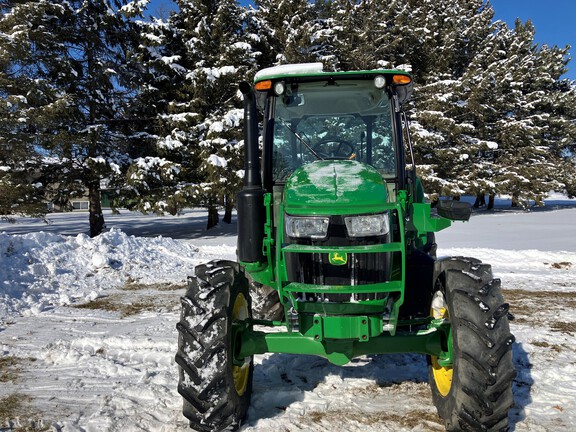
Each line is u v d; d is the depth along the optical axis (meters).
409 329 3.74
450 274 3.14
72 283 8.62
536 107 34.97
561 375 4.16
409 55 29.67
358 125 4.02
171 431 3.34
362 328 3.01
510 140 31.56
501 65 32.34
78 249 10.19
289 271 3.12
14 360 4.88
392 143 3.90
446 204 3.52
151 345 5.25
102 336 5.61
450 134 28.30
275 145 4.08
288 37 24.14
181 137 19.58
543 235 15.64
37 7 17.47
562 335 5.32
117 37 20.17
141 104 20.48
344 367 4.41
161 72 20.78
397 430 3.26
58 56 18.33
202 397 2.97
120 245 10.97
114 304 7.31
